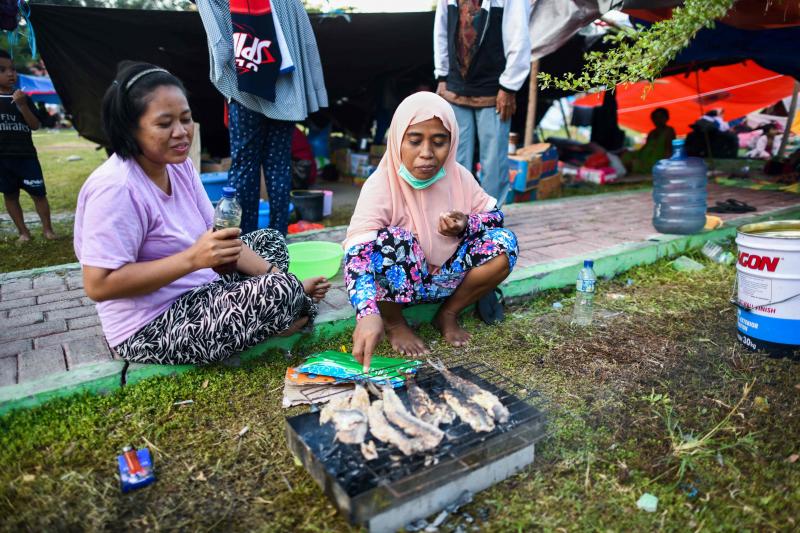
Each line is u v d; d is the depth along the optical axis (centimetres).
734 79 1138
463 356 283
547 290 378
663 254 455
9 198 504
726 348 291
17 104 485
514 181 708
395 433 182
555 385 254
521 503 181
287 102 379
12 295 340
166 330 239
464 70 455
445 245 286
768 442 211
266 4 351
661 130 1017
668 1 491
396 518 169
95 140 696
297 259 375
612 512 176
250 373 259
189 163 256
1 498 178
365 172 932
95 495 181
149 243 229
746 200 677
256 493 184
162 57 679
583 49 890
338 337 298
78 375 235
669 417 226
